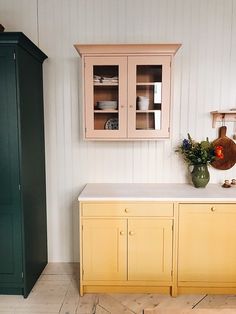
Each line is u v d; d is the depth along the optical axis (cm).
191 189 227
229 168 248
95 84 217
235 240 204
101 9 237
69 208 257
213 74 241
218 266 206
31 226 217
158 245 205
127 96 215
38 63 232
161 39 238
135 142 250
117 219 203
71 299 205
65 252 262
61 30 241
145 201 201
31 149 216
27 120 207
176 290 208
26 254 206
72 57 243
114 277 208
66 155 252
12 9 240
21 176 197
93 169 253
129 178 253
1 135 195
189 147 233
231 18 236
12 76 189
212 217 202
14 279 206
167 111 216
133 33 238
